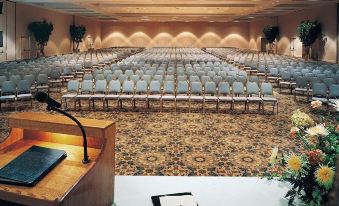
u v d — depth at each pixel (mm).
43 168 1932
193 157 5055
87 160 2100
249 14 24625
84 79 9414
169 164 4750
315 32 18906
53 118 2391
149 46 36375
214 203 2783
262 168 4605
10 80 9070
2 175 1835
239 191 2990
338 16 17312
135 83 9180
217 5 17969
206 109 8586
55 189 1771
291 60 17297
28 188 1769
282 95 10875
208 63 13188
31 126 2324
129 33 36281
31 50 19703
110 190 2301
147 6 18844
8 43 17172
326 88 8438
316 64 14617
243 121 7375
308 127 2434
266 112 8320
